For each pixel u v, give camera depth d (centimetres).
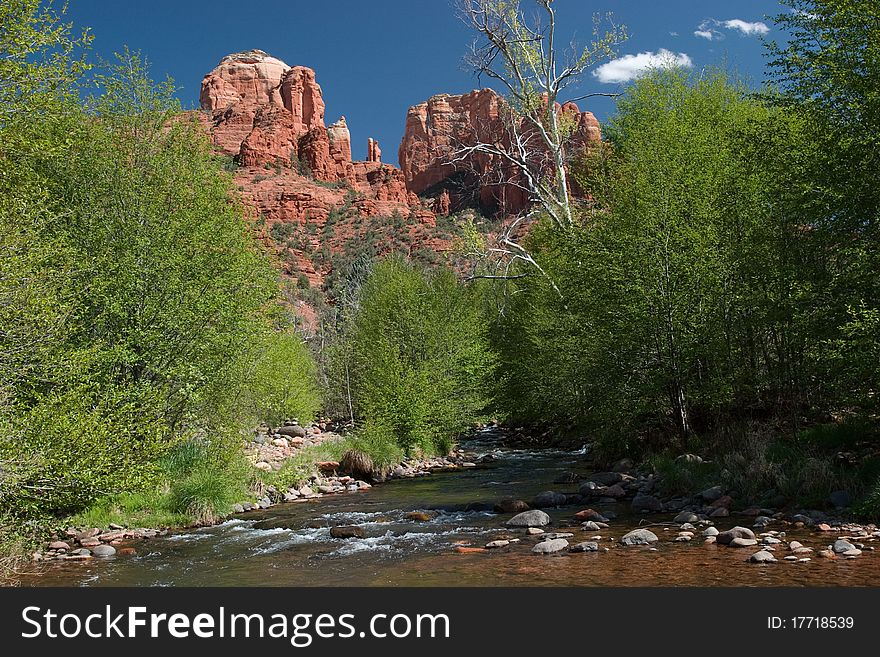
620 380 1641
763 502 1087
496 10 2336
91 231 1505
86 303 1417
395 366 2505
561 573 790
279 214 12350
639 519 1113
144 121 1702
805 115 1211
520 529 1109
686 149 1711
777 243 1312
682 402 1576
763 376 1482
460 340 2795
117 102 1691
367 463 2042
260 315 1817
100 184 1578
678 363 1539
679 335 1529
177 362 1497
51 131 1505
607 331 1659
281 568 947
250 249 1816
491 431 3456
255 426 2012
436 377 2631
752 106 2089
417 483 1902
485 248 2622
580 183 2270
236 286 1698
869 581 679
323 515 1411
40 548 1082
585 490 1398
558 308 2250
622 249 1593
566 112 2552
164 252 1510
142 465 1167
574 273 1803
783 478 1100
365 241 11238
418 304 2955
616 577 755
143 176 1669
